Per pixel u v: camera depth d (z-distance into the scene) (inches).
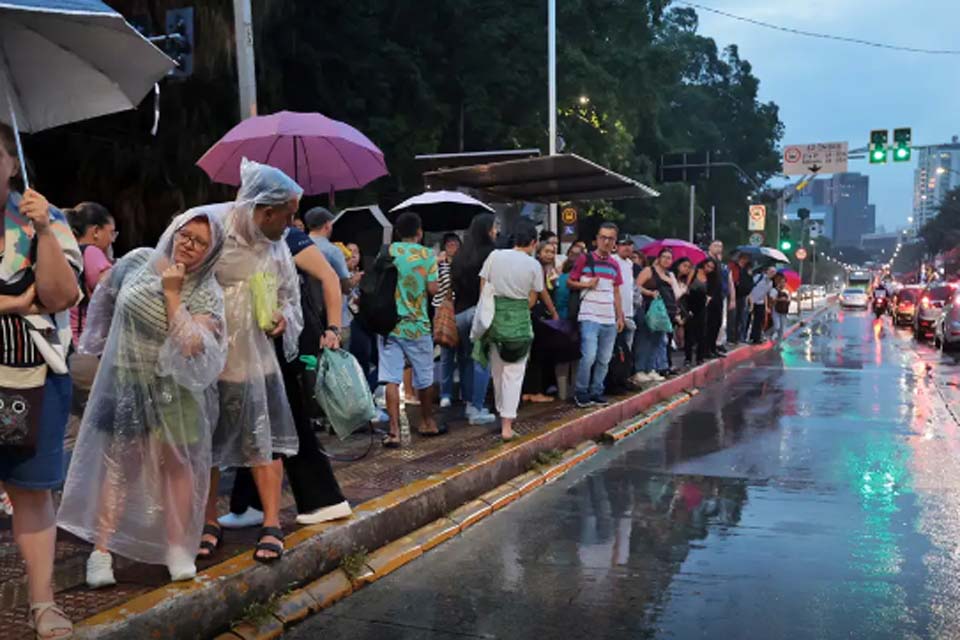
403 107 857.5
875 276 3393.2
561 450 300.4
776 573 182.2
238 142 292.7
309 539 168.9
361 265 440.5
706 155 1166.3
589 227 1146.7
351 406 175.3
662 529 215.9
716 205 2202.3
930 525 218.4
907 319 1205.7
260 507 182.2
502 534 212.2
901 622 156.0
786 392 485.7
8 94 132.4
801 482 267.1
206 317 143.9
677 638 149.0
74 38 132.3
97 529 140.6
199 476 145.4
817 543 203.6
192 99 599.8
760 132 2313.0
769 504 240.2
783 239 1471.5
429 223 450.3
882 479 270.5
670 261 465.4
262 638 147.2
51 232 112.7
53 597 131.9
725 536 209.2
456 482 226.2
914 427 367.9
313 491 180.2
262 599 154.3
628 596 168.9
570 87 1011.9
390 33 895.7
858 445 327.6
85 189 592.1
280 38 745.6
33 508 122.6
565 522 222.8
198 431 144.7
